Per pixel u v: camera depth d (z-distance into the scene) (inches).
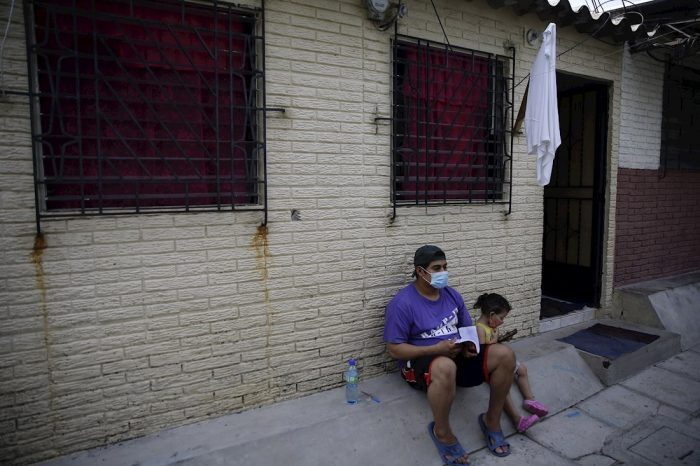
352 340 139.8
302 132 127.1
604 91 215.5
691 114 257.0
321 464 110.7
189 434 113.1
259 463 106.4
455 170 162.2
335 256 134.9
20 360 99.5
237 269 120.3
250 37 118.3
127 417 110.0
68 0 102.1
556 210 246.4
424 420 128.3
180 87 114.3
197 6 114.0
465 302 165.6
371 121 138.7
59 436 103.7
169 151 114.7
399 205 146.1
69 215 101.7
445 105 158.7
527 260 183.2
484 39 163.6
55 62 102.5
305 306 130.9
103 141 108.0
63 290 102.2
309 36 126.3
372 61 137.8
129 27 108.3
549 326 200.4
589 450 131.5
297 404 128.3
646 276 241.6
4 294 97.4
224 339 119.9
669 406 155.6
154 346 111.7
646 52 220.2
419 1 147.1
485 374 127.7
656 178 238.8
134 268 108.3
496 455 126.7
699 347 207.9
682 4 200.4
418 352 124.6
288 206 126.3
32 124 98.0
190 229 114.0
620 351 178.7
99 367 106.5
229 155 121.4
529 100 146.3
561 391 157.8
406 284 149.3
